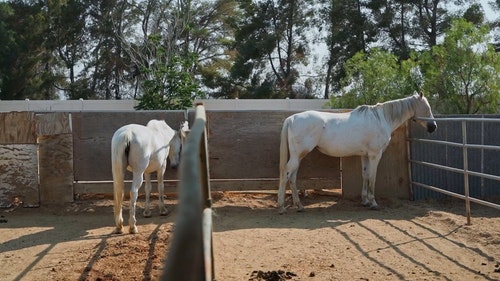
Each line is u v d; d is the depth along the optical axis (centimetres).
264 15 3769
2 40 3725
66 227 732
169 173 920
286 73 3831
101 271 506
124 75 4006
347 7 3450
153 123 761
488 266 518
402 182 937
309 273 502
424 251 577
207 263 161
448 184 937
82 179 891
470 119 680
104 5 3947
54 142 878
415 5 3316
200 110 321
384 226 710
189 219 78
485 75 1368
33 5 4059
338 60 3441
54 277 493
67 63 4044
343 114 854
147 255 561
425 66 1554
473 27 1413
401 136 936
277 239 642
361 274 498
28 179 870
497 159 946
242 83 3753
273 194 970
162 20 3728
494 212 812
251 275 496
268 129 920
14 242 643
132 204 684
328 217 788
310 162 932
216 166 914
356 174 938
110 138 894
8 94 3775
